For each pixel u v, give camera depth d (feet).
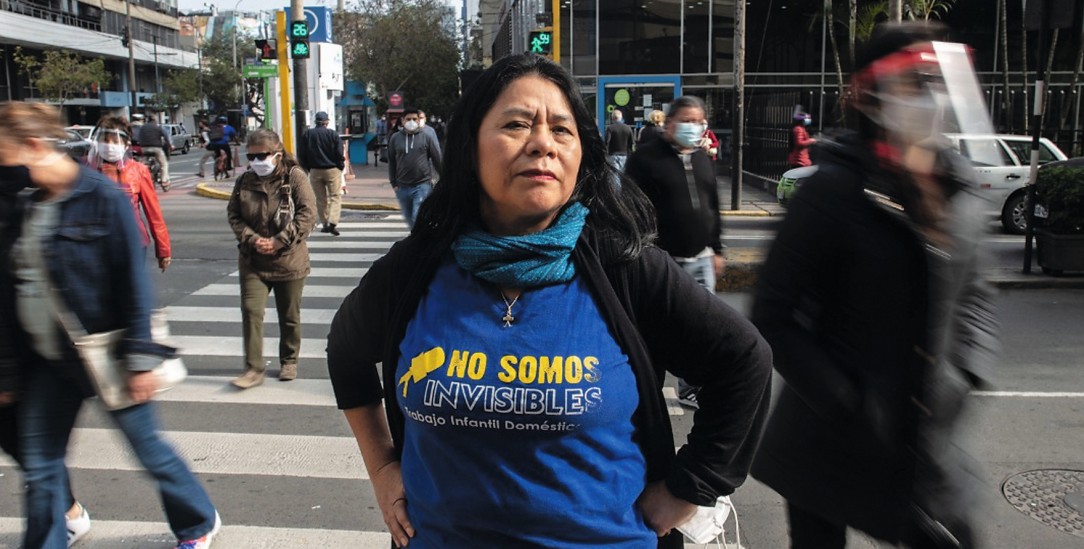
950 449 7.30
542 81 5.63
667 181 16.72
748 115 79.92
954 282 7.00
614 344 5.61
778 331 7.13
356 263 36.94
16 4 176.86
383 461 6.66
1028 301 28.48
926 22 7.25
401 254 6.10
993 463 14.98
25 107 9.59
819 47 83.87
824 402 6.95
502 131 5.55
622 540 5.68
